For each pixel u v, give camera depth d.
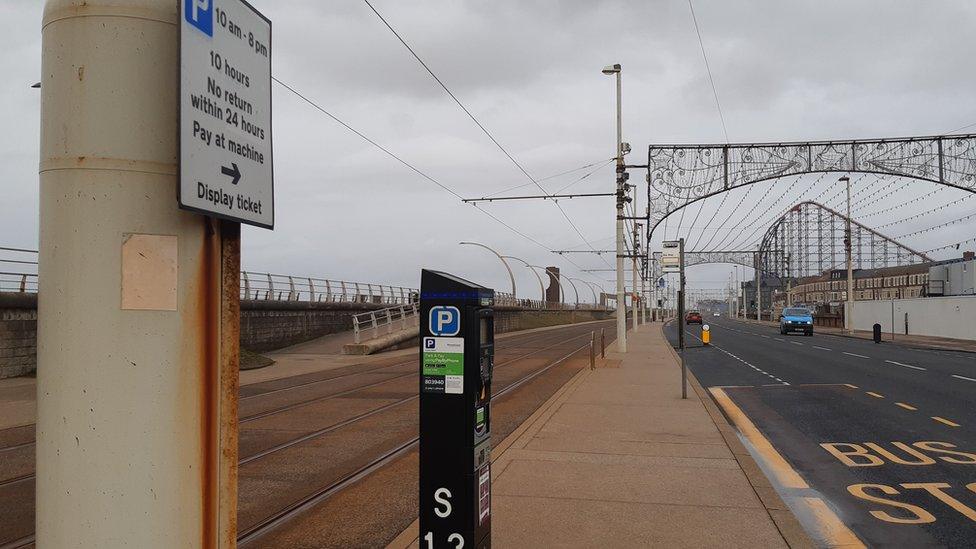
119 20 2.69
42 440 2.66
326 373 25.06
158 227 2.69
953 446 10.79
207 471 2.77
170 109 2.73
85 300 2.62
